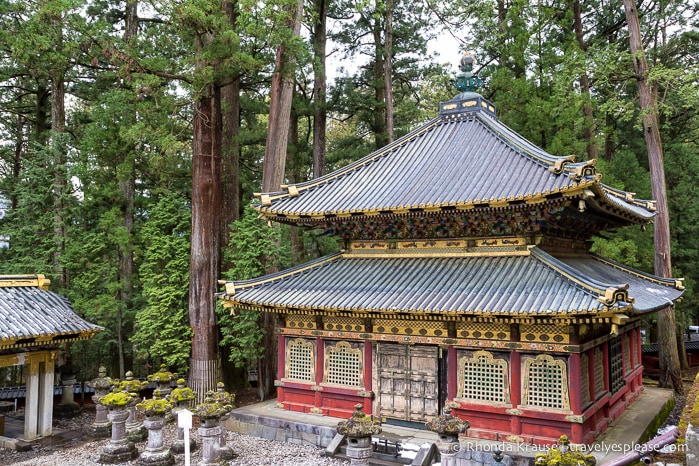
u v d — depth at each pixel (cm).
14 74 3072
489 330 1689
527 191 1600
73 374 2475
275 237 2462
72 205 2691
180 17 2192
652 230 3412
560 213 1711
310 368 2039
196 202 2428
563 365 1577
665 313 2731
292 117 3688
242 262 2412
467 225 1852
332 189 2069
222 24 2272
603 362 1844
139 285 2894
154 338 2519
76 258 2544
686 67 2731
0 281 2041
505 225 1794
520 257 1772
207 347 2378
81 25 2197
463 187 1773
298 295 1917
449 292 1670
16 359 1875
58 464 1725
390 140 3500
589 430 1644
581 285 1502
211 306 2408
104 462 1727
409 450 1631
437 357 1789
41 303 2038
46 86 3397
